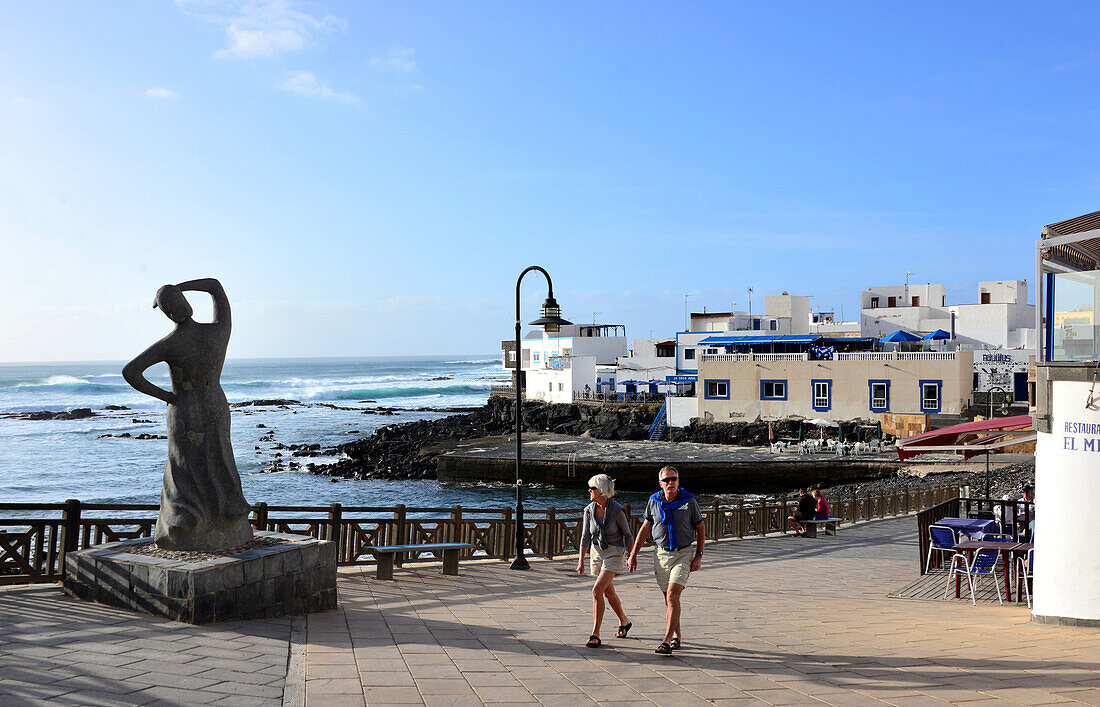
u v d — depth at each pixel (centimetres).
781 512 2241
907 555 1827
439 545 1346
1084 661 787
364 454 6141
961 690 679
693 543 841
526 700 654
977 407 4934
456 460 5069
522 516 1520
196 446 1006
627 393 7288
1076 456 1017
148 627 858
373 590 1188
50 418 9525
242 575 931
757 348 5894
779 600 1249
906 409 5059
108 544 1026
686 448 5238
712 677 728
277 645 819
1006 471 3488
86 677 672
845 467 4416
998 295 6481
